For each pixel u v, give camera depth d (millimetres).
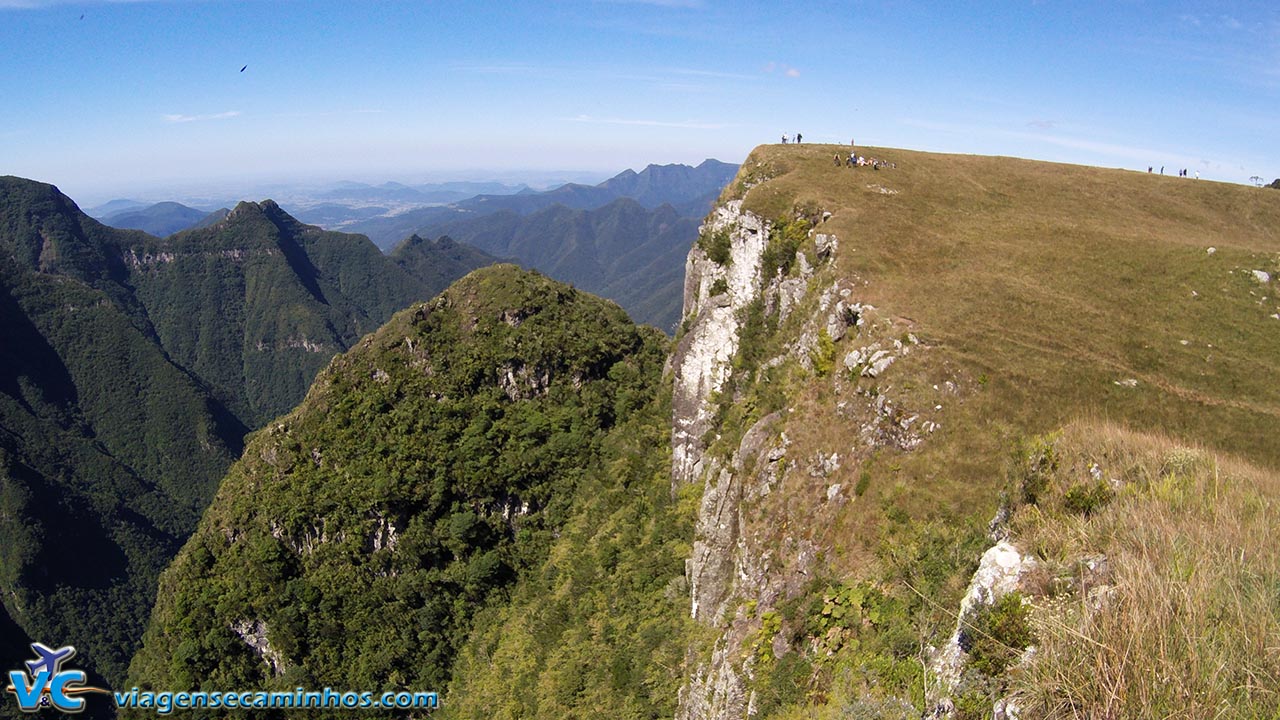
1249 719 7988
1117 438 16578
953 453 26422
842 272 39656
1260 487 13633
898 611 19438
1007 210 52031
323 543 61844
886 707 14602
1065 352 31578
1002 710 9977
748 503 31688
